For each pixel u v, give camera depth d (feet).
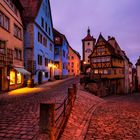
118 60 151.74
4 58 62.64
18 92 62.59
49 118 18.19
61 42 148.56
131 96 143.33
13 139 20.89
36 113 32.12
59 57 148.56
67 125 29.89
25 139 20.89
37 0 98.48
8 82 66.08
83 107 47.80
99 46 137.69
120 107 61.00
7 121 27.48
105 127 33.83
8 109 35.14
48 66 124.16
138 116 44.86
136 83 219.61
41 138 17.67
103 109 53.47
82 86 93.45
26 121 27.45
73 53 222.69
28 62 89.15
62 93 58.18
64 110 29.04
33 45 89.25
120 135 29.60
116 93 150.92
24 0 98.78
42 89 72.84
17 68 73.46
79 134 27.63
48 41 124.98
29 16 90.63
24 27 87.40
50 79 124.57
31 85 80.64
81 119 36.63
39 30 100.94
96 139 27.25
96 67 139.33
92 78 109.09
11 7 71.61
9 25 69.36
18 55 80.02
